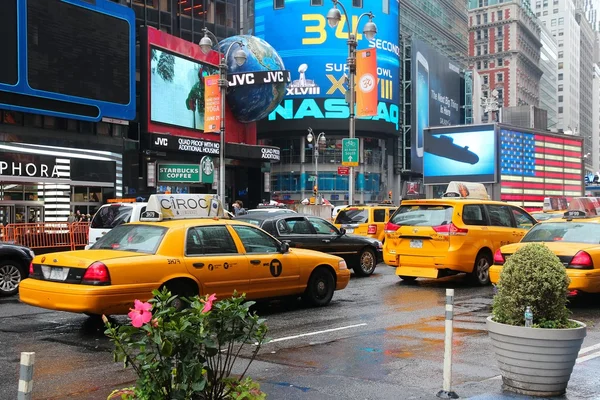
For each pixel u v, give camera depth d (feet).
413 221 47.83
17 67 97.30
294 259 35.96
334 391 19.60
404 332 29.66
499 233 48.75
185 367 12.37
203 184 146.00
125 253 29.71
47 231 68.90
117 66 115.14
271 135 236.84
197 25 157.17
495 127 119.55
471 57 457.68
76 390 20.15
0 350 26.02
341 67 229.45
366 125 232.32
